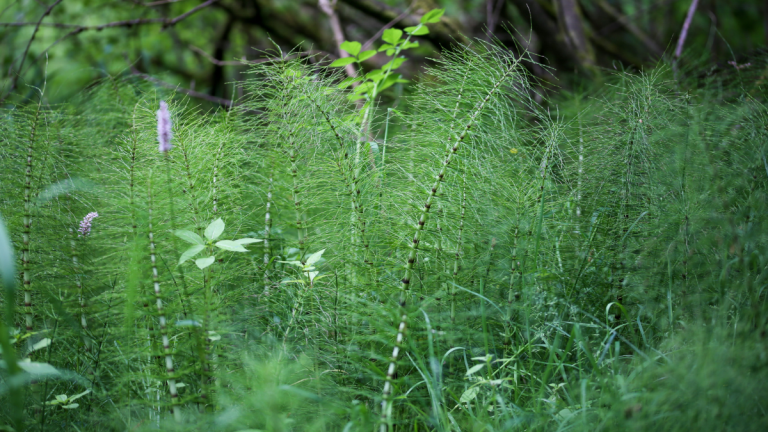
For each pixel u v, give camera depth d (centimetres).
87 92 343
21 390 182
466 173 204
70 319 193
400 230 203
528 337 200
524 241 217
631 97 250
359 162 220
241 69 650
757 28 719
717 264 223
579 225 237
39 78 524
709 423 155
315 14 638
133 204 190
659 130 247
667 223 227
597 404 177
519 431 174
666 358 180
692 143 250
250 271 220
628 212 232
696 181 237
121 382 183
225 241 184
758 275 210
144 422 180
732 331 191
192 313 186
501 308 215
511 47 588
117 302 206
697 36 701
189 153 205
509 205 217
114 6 629
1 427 171
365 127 278
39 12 603
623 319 223
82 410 190
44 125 238
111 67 613
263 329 213
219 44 622
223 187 217
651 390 174
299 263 203
